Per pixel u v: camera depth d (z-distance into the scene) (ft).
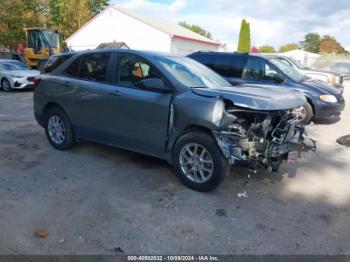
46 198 12.88
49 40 69.21
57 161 17.04
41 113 19.47
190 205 12.69
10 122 26.11
